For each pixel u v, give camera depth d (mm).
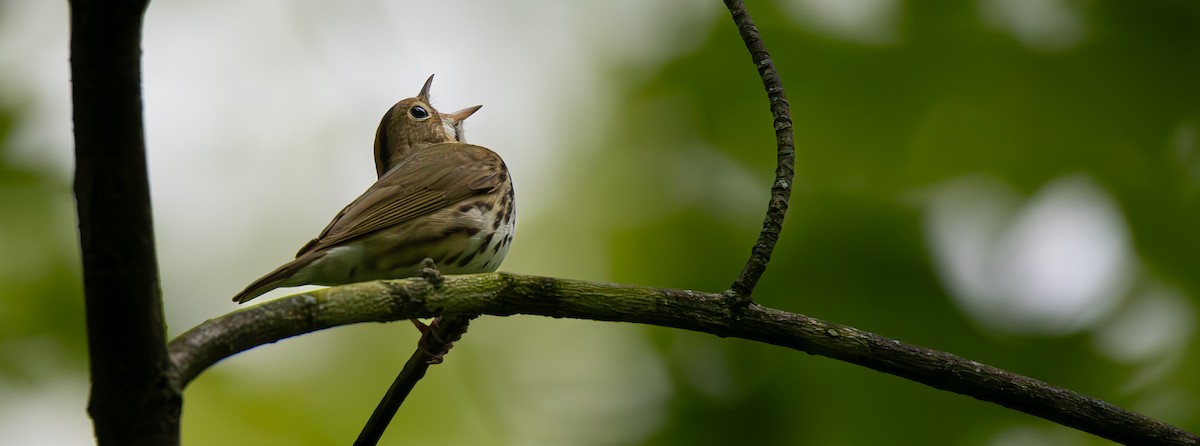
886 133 13703
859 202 13297
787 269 12930
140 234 5312
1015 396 7434
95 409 5445
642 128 15070
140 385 5438
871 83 13891
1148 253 13156
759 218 13703
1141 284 13023
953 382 7422
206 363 5906
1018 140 13531
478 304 7000
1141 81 13508
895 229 13000
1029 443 11922
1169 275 13023
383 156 13906
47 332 12070
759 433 12297
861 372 12195
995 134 13578
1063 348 12617
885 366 7395
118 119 5160
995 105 13617
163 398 5496
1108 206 13367
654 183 14711
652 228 14336
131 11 5004
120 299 5320
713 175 14273
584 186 15250
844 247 12961
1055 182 13438
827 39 14141
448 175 10344
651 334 13164
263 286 8898
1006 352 12594
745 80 14484
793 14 14383
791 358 12414
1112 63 13570
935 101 13711
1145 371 12555
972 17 14047
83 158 5203
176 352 5742
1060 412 7465
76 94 5125
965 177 13453
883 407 12102
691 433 12422
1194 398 12211
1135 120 13438
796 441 12188
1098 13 13836
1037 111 13609
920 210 13227
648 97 15133
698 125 14633
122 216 5250
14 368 11867
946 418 12023
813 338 7344
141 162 5281
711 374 12688
